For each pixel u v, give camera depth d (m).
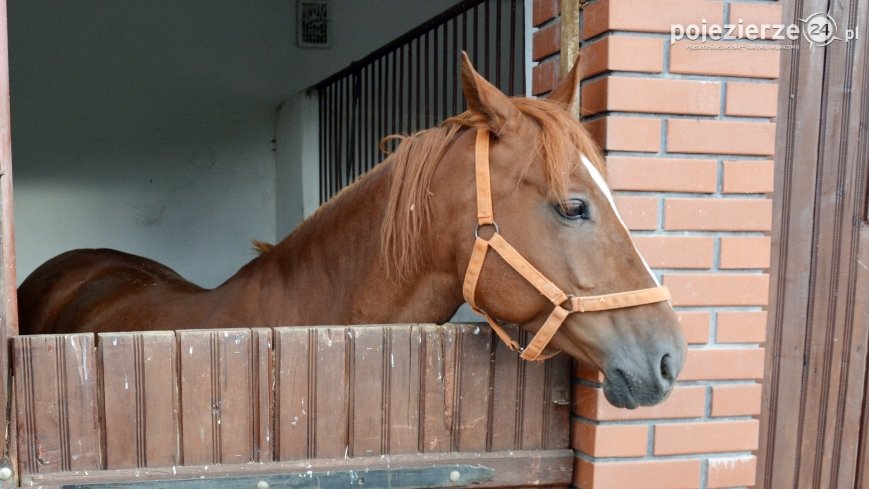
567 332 1.18
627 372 1.10
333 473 1.22
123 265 2.44
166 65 4.37
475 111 1.20
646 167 1.34
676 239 1.36
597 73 1.34
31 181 4.20
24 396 1.09
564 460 1.38
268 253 1.71
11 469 1.09
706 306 1.40
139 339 1.13
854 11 1.57
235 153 4.59
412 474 1.26
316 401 1.22
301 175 4.11
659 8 1.32
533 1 1.59
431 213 1.28
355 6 4.55
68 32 4.15
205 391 1.17
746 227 1.40
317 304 1.53
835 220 1.62
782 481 1.67
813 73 1.57
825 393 1.67
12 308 1.09
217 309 1.67
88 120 4.27
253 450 1.20
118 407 1.13
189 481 1.16
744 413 1.43
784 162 1.58
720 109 1.37
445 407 1.29
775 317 1.62
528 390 1.35
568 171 1.14
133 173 4.40
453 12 2.39
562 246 1.14
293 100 4.24
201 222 4.58
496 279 1.19
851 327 1.66
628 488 1.37
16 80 4.08
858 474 1.71
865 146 1.61
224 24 4.42
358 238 1.45
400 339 1.25
